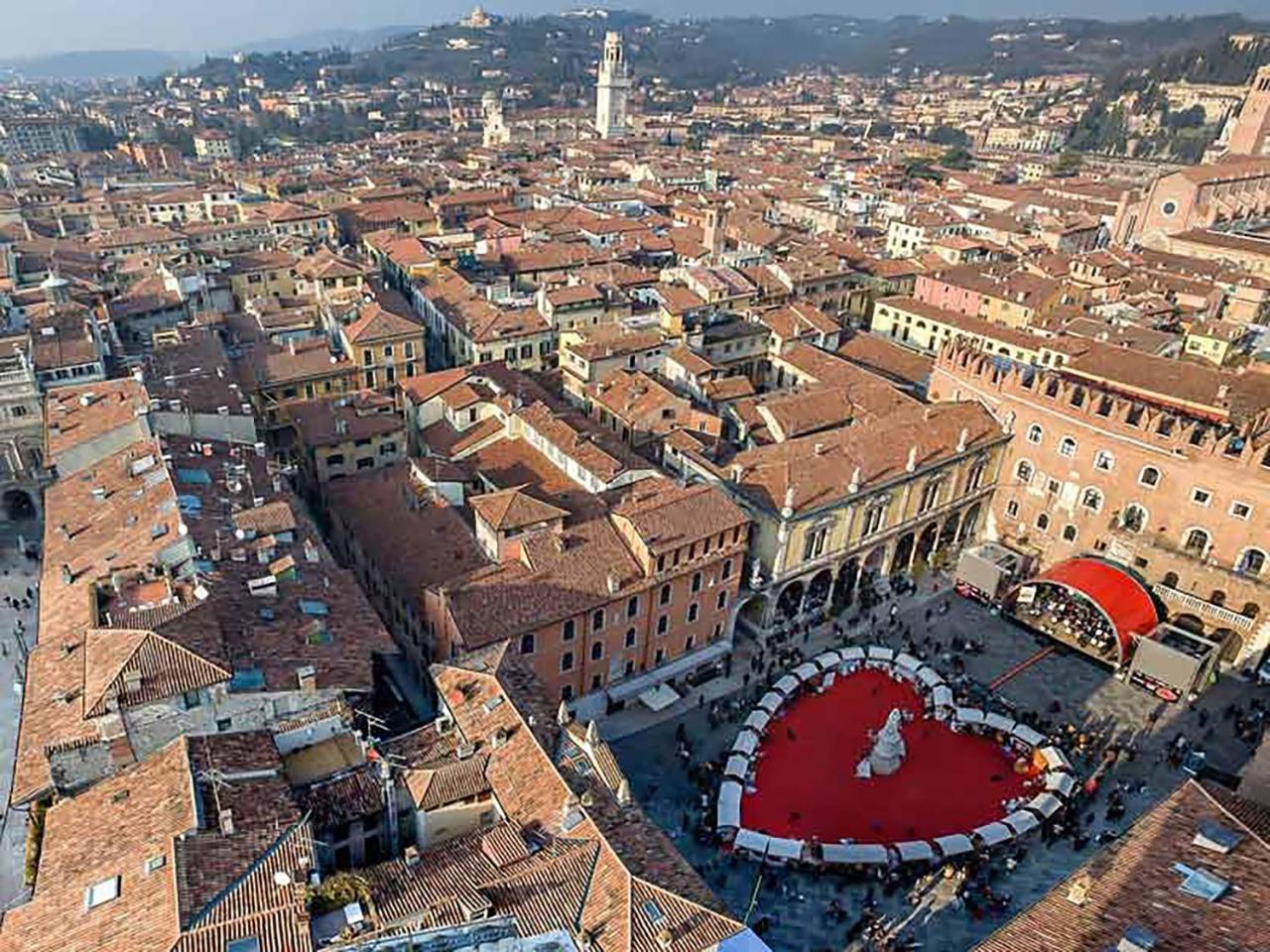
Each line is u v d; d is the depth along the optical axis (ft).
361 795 162.50
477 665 189.16
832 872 195.11
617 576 231.09
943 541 335.47
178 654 165.58
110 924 130.52
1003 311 485.97
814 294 508.94
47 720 166.61
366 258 555.69
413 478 283.18
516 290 481.46
